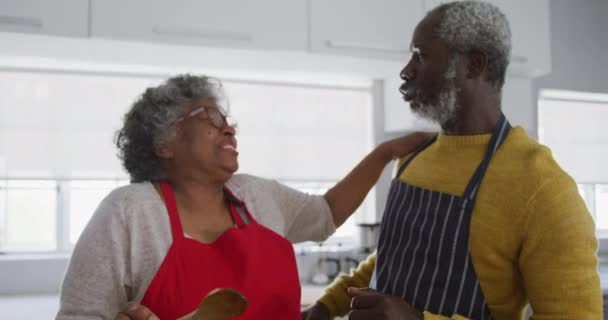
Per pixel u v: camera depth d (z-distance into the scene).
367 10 2.32
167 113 1.05
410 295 1.06
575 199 0.93
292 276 1.09
